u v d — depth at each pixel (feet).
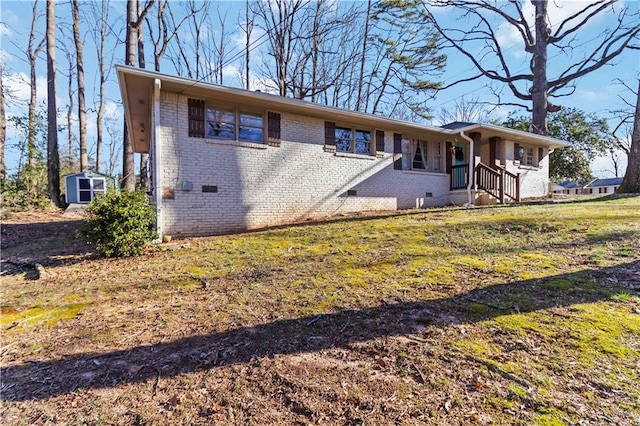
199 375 7.48
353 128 35.83
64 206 48.70
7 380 7.62
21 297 13.24
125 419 6.18
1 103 46.91
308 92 64.59
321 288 12.65
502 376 6.73
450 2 59.47
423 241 18.66
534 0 53.72
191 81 24.22
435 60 65.98
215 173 27.53
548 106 55.11
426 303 10.57
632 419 5.41
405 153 39.81
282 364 7.73
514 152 44.45
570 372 6.71
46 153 51.13
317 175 32.91
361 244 19.22
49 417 6.31
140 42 50.65
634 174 34.42
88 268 17.46
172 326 10.11
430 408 6.00
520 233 18.42
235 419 6.06
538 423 5.45
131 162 45.93
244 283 13.82
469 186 38.11
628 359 7.00
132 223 19.62
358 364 7.57
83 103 55.67
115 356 8.50
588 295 10.20
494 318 9.23
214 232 27.35
